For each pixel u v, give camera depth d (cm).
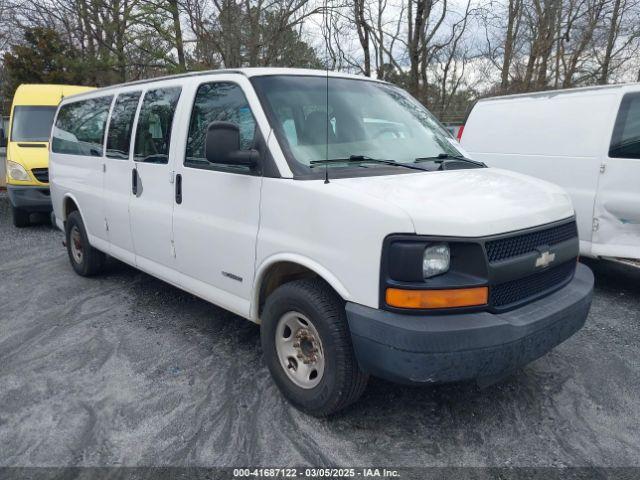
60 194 641
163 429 323
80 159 586
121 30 1611
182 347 435
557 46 1806
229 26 1330
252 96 358
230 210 367
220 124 329
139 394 364
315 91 381
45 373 395
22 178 919
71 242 635
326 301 306
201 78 409
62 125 654
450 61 1958
